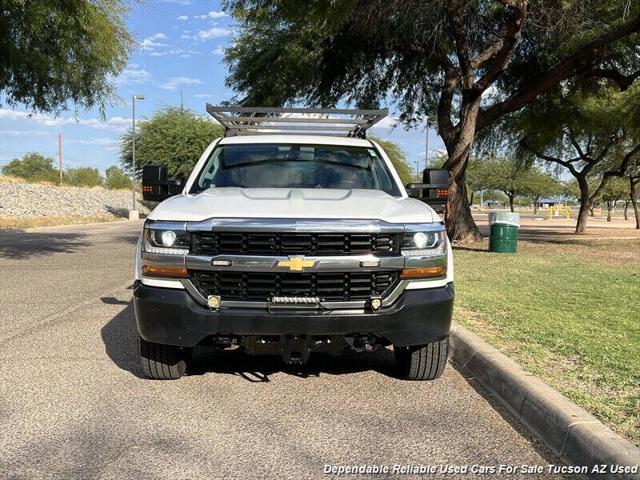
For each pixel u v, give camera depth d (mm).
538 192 66750
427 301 4648
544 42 17719
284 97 20188
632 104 22250
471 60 17438
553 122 23469
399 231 4625
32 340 6602
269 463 3729
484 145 25734
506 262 13562
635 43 17828
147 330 4633
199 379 5320
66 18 12156
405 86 21016
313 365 5793
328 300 4547
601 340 6156
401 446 3996
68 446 3926
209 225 4523
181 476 3543
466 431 4246
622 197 51250
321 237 4543
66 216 37562
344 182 5961
